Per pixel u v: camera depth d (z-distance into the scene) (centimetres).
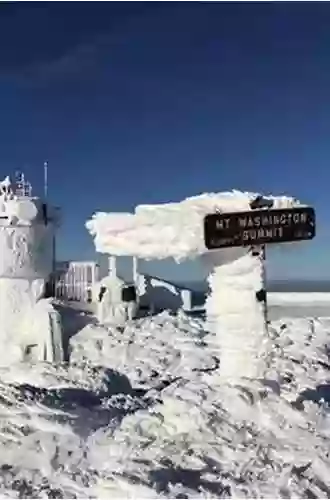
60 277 1480
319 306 1747
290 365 883
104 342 1209
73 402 739
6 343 959
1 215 960
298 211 616
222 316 628
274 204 618
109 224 610
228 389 603
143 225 596
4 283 961
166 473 508
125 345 1205
